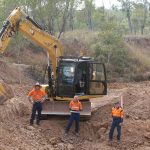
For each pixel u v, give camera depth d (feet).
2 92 60.49
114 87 113.60
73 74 65.72
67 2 131.64
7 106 65.41
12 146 50.93
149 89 90.89
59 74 65.98
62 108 66.54
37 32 65.82
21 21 64.23
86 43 145.89
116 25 141.28
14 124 61.11
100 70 67.56
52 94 67.36
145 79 133.28
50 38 66.95
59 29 147.33
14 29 63.16
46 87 67.72
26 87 94.22
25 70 115.55
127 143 59.16
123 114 65.67
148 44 171.83
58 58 67.46
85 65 66.39
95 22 198.29
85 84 66.44
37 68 118.01
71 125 62.28
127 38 170.50
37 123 64.13
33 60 129.80
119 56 138.41
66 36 151.12
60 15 133.28
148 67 144.66
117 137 59.67
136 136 60.39
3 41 62.23
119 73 135.44
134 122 64.34
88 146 58.80
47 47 66.85
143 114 68.13
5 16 114.01
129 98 79.36
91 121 67.15
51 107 66.59
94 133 63.87
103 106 74.43
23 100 76.54
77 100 62.49
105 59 134.72
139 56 149.28
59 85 65.98
